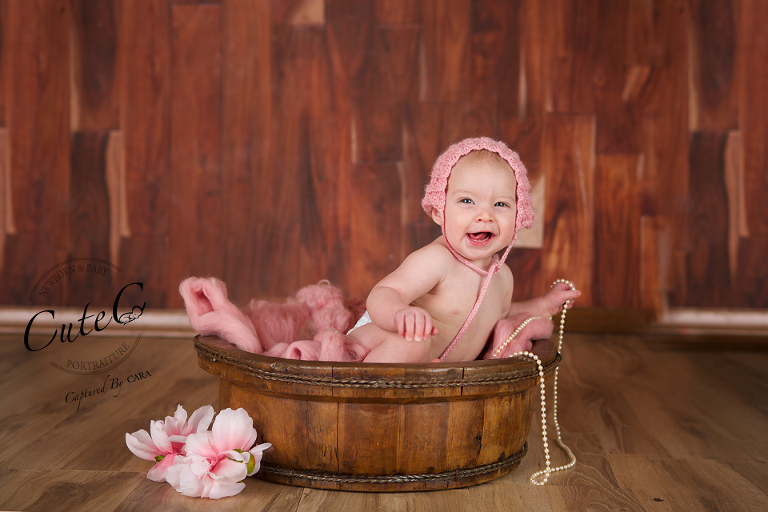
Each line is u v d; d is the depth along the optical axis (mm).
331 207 2438
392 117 2416
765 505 1025
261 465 1065
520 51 2408
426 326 1000
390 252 2441
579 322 2447
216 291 1202
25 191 2430
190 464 1009
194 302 1200
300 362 986
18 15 2393
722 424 1458
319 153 2430
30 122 2416
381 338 1151
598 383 1808
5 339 2236
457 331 1213
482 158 1178
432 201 1220
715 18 2393
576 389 1741
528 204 1220
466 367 987
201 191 2438
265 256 2449
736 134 2408
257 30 2404
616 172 2428
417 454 1022
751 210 2420
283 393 1008
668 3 2393
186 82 2412
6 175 2424
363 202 2432
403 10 2398
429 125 2416
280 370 988
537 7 2396
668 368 1991
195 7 2396
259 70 2412
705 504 1026
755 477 1145
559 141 2422
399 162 2424
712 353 2211
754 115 2402
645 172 2424
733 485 1106
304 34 2406
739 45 2393
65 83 2408
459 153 1192
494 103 2416
